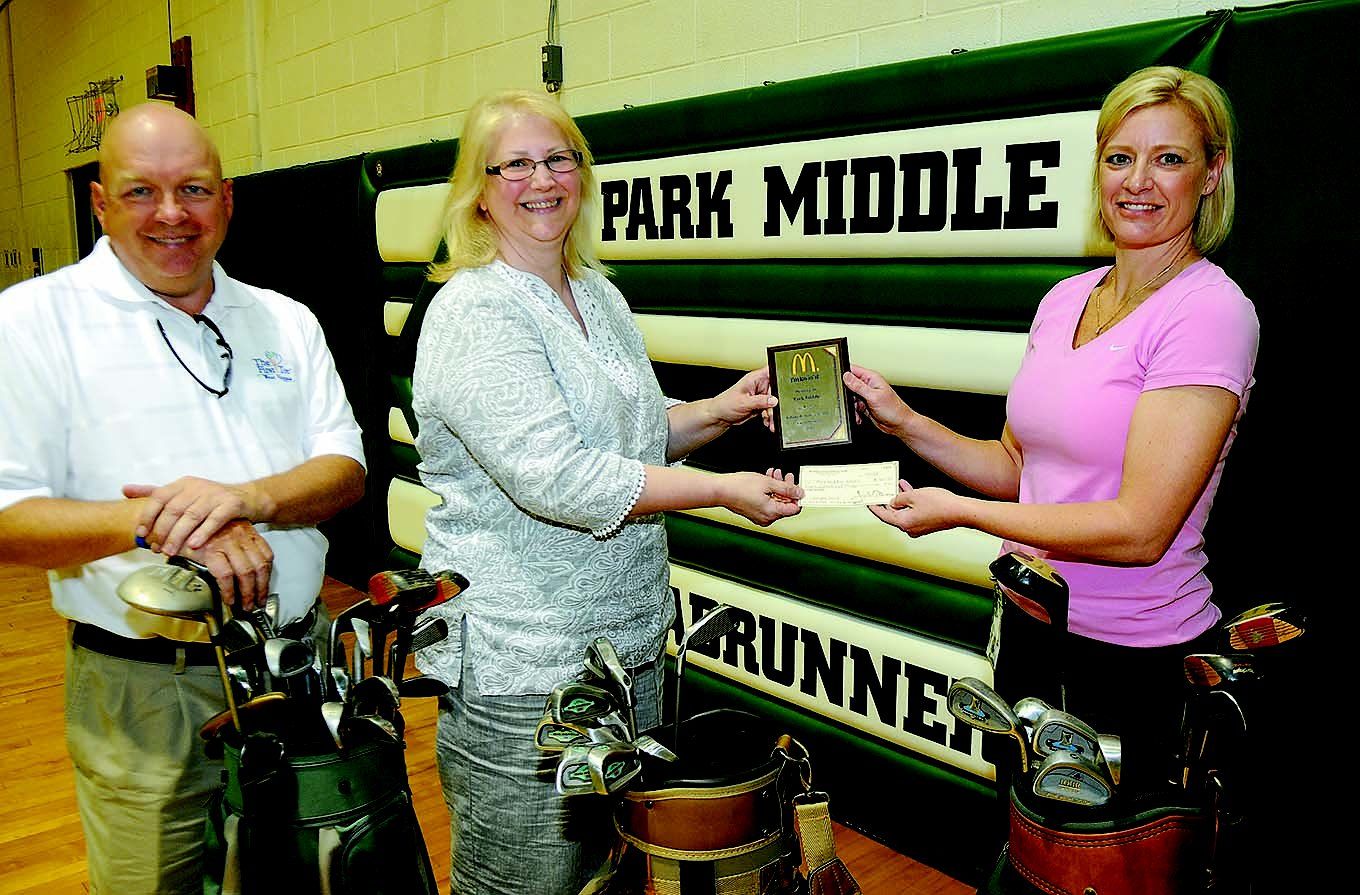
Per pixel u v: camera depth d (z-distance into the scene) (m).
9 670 3.52
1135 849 1.08
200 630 1.49
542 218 1.48
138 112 1.49
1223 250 1.70
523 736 1.44
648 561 1.55
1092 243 1.83
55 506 1.38
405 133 4.01
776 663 2.53
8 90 9.17
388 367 3.96
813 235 2.30
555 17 3.17
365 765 1.13
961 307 2.06
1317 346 1.62
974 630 2.11
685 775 1.15
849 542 2.31
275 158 5.01
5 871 2.28
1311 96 1.58
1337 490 1.62
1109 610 1.40
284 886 1.10
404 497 3.73
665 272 2.70
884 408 1.81
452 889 1.58
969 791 2.14
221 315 1.63
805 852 1.17
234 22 5.15
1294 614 1.11
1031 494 1.50
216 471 1.58
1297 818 1.68
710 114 2.50
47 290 1.47
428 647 1.52
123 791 1.54
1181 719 1.28
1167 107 1.34
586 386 1.46
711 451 2.69
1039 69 1.87
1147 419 1.30
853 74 2.18
